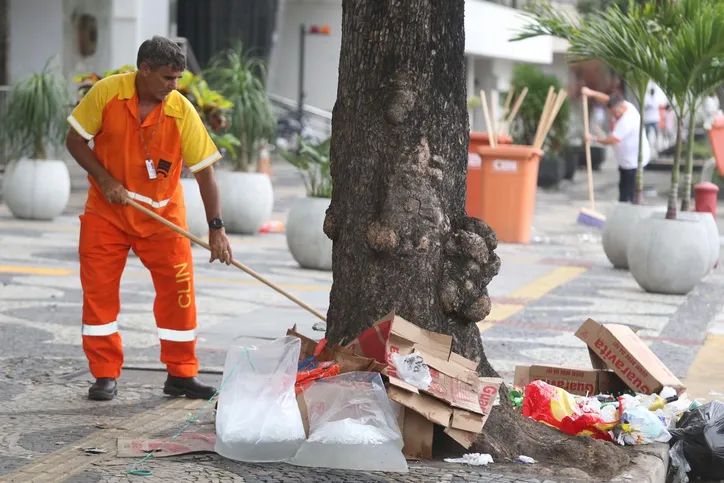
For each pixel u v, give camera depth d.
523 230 25.28
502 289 18.02
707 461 8.96
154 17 40.22
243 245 22.45
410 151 8.65
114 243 9.83
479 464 8.12
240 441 7.88
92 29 36.53
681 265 17.84
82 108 9.61
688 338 14.23
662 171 50.09
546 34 18.67
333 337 8.92
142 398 10.06
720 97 35.81
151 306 14.93
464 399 8.23
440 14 8.59
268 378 7.96
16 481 7.45
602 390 9.84
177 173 9.91
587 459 8.23
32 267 17.97
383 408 7.95
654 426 8.79
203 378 11.07
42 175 24.44
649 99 48.47
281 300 16.00
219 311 14.91
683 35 17.08
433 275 8.73
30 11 34.75
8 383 10.41
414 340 8.41
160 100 9.61
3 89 30.69
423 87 8.61
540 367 10.03
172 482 7.46
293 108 51.19
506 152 25.02
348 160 8.80
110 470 7.73
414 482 7.63
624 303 16.95
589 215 29.48
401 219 8.63
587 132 29.00
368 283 8.73
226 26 50.19
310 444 7.89
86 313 9.87
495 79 69.94
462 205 8.97
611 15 18.34
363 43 8.65
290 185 38.47
